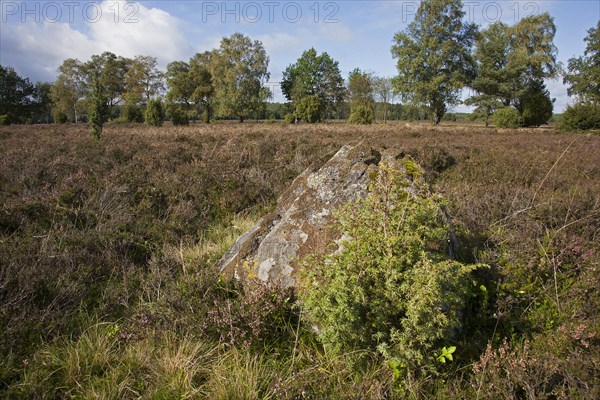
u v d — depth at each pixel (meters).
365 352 2.60
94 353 2.75
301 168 8.36
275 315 3.07
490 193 5.52
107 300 3.50
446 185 7.07
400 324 2.59
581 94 48.75
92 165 8.33
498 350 2.71
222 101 66.75
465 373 2.61
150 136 18.14
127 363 2.70
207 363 2.71
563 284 3.25
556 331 2.82
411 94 52.31
